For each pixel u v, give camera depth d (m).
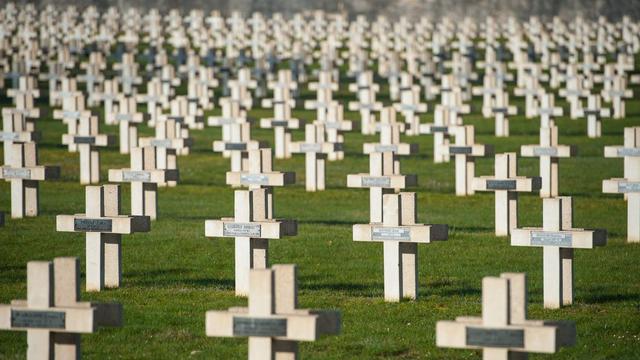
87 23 175.38
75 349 34.31
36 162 67.50
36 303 33.69
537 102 125.38
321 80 126.94
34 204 69.25
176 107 104.69
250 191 48.56
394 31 180.12
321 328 32.75
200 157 97.88
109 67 149.25
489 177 63.38
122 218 49.75
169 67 128.50
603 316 46.75
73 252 60.00
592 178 89.81
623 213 75.56
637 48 177.75
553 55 145.12
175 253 59.81
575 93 123.75
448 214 74.38
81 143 82.44
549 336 31.36
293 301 32.81
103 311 34.00
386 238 48.59
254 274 32.34
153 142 83.00
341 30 183.62
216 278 54.41
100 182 84.44
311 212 75.06
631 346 42.94
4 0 193.25
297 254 60.06
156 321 46.03
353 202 79.12
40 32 167.75
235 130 83.44
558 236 46.84
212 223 48.91
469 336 31.88
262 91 136.50
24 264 57.19
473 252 60.59
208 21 186.88
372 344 42.97
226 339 43.94
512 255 59.81
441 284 53.31
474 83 149.38
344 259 58.94
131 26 178.50
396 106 110.81
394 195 48.56
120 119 98.00
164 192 81.69
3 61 138.62
